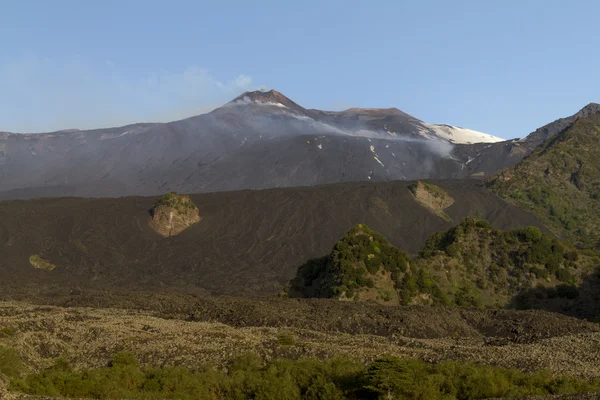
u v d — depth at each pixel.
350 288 102.12
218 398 53.78
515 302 112.75
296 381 55.19
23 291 120.12
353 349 65.06
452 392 52.25
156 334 69.75
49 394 51.31
